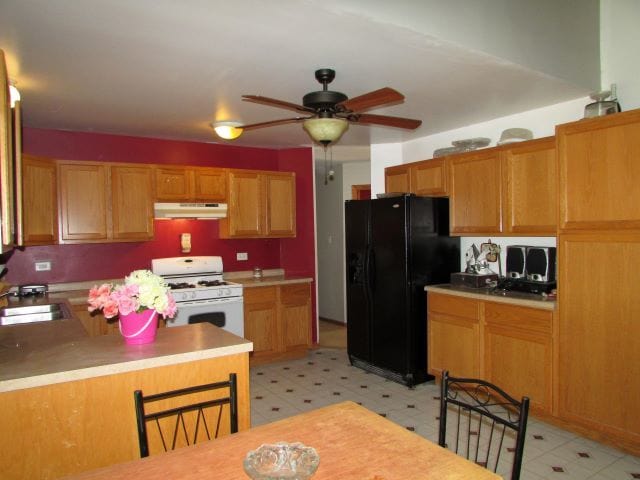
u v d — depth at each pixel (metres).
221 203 4.54
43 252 4.01
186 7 1.89
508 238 3.80
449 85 2.98
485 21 2.44
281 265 5.31
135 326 2.10
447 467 1.21
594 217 2.68
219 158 4.89
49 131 4.04
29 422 1.71
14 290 3.88
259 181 4.74
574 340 2.80
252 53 2.41
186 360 1.98
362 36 2.21
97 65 2.55
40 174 3.61
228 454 1.30
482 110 3.63
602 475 2.43
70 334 2.35
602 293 2.66
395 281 3.88
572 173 2.79
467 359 3.49
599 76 3.14
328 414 1.56
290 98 3.23
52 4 1.85
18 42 2.23
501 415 3.18
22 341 2.19
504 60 2.54
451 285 3.80
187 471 1.21
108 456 1.85
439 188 4.02
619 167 2.56
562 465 2.53
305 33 2.16
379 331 4.07
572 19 2.96
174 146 4.62
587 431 2.82
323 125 2.50
